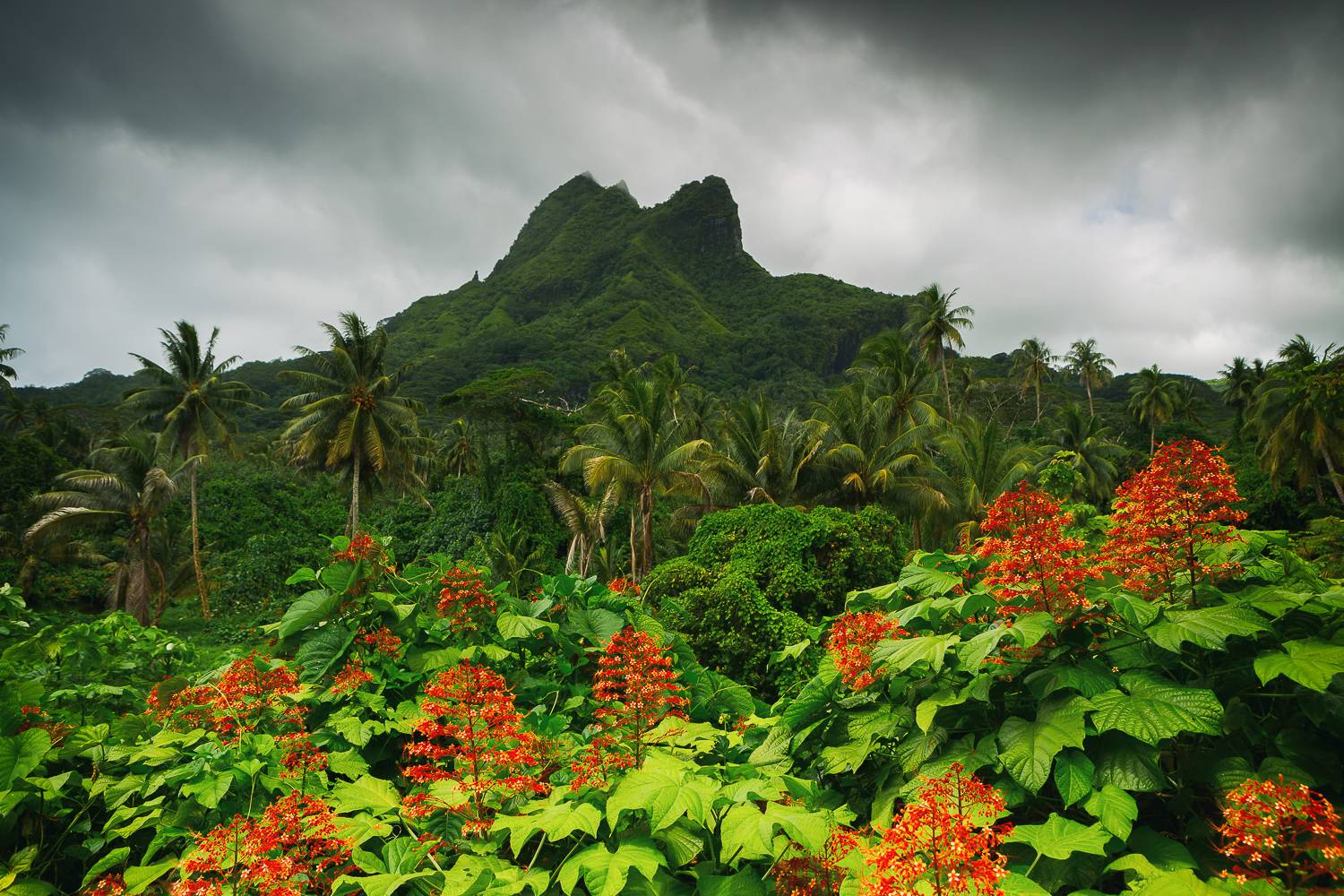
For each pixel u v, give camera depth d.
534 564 33.12
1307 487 33.72
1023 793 2.35
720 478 30.38
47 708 3.90
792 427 34.16
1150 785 2.14
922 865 1.80
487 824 2.58
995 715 2.65
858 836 2.28
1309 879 1.74
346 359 34.56
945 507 29.95
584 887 2.45
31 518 33.72
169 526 41.75
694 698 4.27
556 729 3.46
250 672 3.36
